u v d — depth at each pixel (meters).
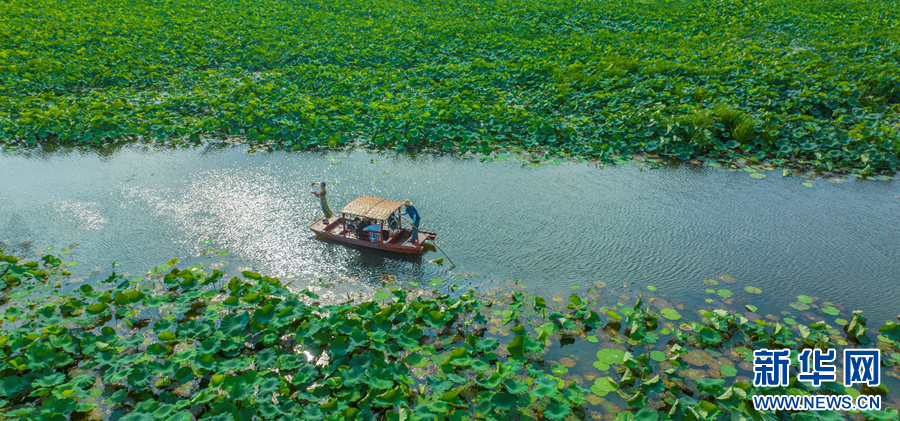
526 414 6.79
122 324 8.55
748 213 12.45
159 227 11.89
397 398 6.68
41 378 7.04
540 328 8.30
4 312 8.70
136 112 19.75
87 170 15.23
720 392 6.89
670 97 19.44
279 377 7.10
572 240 11.34
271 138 17.89
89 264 10.35
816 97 17.84
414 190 13.93
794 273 9.97
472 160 16.11
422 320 8.68
